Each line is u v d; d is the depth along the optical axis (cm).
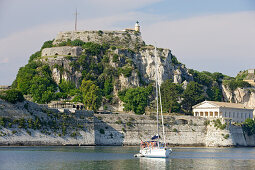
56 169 12056
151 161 14562
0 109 16888
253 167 13962
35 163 12825
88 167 12594
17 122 17212
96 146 19812
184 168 13238
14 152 14938
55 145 18275
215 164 14425
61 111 19288
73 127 19325
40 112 18362
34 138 17550
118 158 14962
